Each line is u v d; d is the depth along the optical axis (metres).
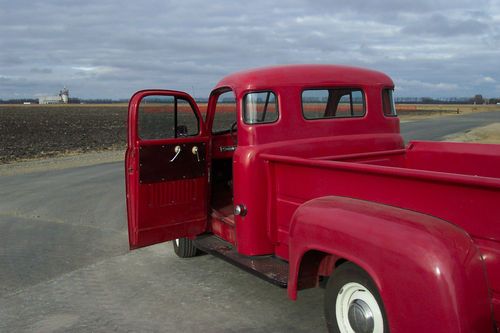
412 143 5.12
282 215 4.00
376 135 4.93
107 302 4.46
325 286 3.58
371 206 2.99
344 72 4.80
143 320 4.04
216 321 3.98
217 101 5.44
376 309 2.89
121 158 18.41
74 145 25.83
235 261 4.20
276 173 4.02
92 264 5.61
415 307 2.51
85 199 9.80
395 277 2.60
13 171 15.03
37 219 8.09
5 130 39.16
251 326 3.87
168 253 6.00
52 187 11.45
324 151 4.54
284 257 4.07
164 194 4.73
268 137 4.30
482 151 4.52
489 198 2.45
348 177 3.24
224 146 5.86
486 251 2.50
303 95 4.51
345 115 4.82
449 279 2.41
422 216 2.73
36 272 5.36
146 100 4.56
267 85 4.32
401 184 2.89
